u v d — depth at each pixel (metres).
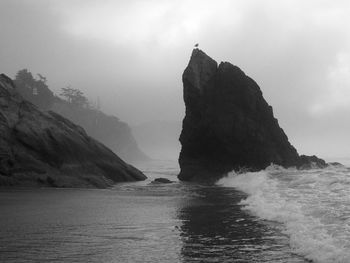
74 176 38.94
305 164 48.78
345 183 27.77
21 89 148.25
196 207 24.73
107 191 33.66
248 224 18.80
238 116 47.28
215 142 47.50
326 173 36.56
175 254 14.22
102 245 15.46
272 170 44.81
